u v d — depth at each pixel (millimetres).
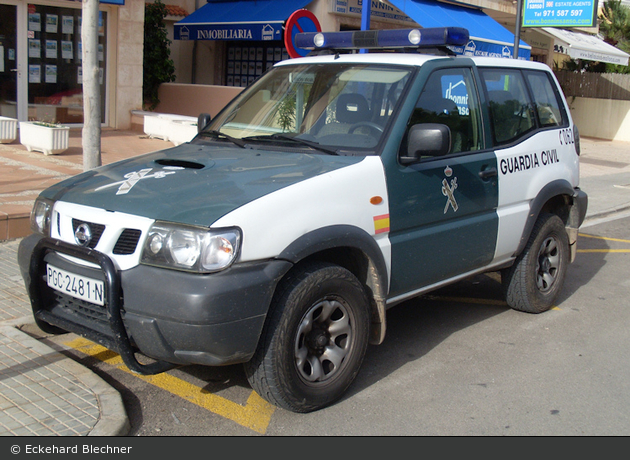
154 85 15430
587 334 5070
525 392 4004
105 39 13312
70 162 9406
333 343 3639
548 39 22344
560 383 4152
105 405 3438
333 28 15297
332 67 4531
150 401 3688
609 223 9797
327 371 3646
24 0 12141
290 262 3236
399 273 3979
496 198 4656
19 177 8164
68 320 3449
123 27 13266
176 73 16875
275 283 3170
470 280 6488
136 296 3076
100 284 3205
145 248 3125
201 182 3467
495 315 5453
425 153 3838
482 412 3725
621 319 5465
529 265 5211
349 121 4117
